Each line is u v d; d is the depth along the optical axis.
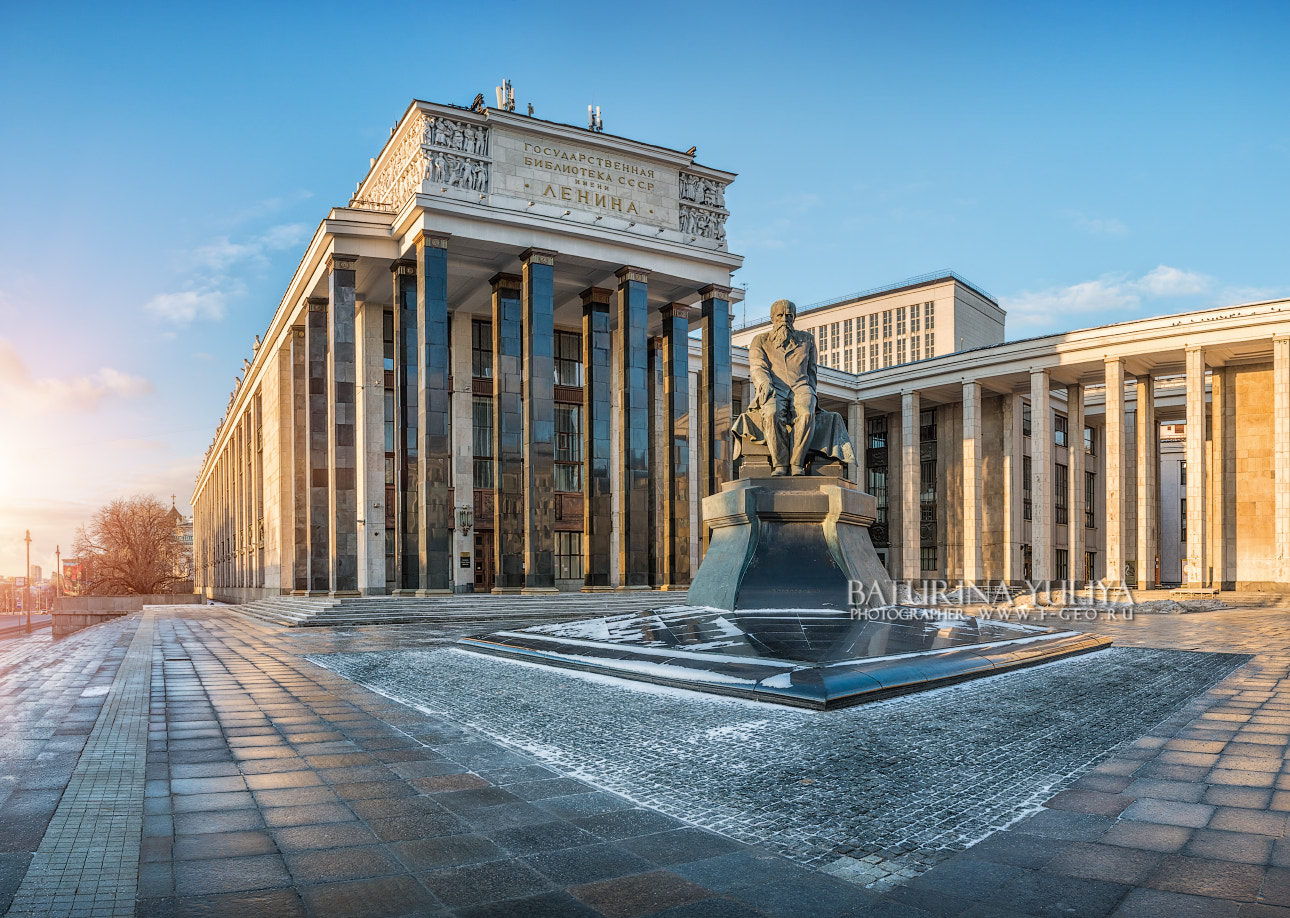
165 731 9.50
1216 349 51.16
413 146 38.75
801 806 6.56
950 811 6.46
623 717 9.91
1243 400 55.03
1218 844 5.78
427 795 6.91
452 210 36.94
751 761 7.86
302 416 45.75
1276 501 47.56
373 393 42.75
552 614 30.75
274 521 50.88
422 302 36.75
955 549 66.88
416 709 10.80
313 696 12.04
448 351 45.25
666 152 43.44
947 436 68.25
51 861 5.37
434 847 5.70
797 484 18.12
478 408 46.50
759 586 17.09
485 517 45.59
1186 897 4.89
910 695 11.22
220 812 6.45
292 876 5.18
